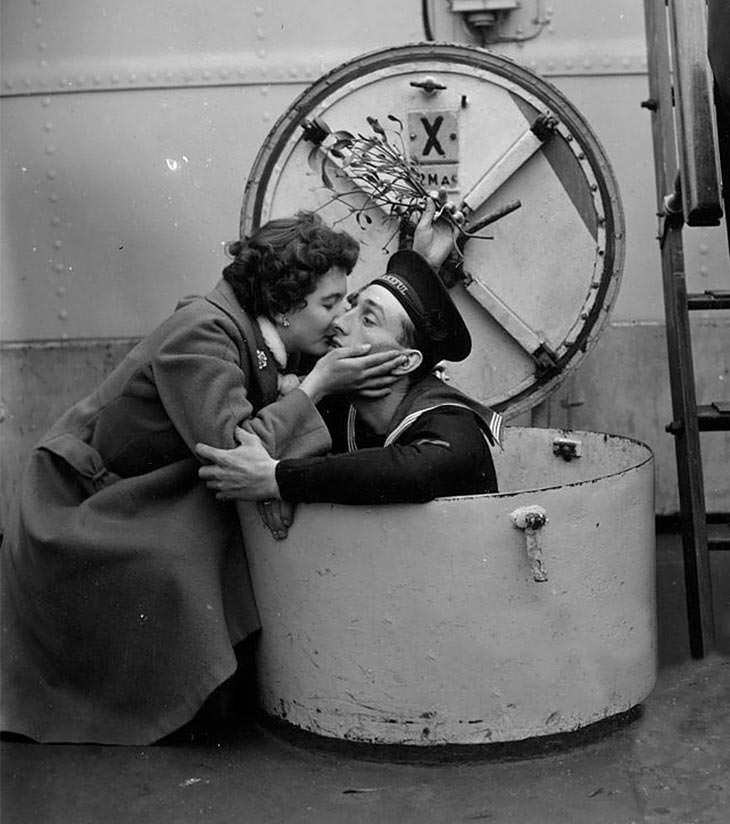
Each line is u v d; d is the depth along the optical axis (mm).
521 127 4098
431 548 3176
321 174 4121
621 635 3377
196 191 4801
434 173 4121
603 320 4168
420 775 3229
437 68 4090
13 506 3568
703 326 4805
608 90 4723
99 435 3465
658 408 4824
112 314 4859
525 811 3043
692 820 2982
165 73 4750
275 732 3436
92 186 4816
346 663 3270
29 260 4855
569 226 4133
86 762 3318
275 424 3273
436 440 3223
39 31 4762
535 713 3275
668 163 4027
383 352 3311
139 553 3311
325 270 3377
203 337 3320
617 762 3256
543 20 4695
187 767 3291
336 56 4734
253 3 4719
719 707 3529
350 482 3148
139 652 3352
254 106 4754
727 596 4262
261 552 3365
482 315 4188
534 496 3184
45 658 3477
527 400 4223
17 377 4887
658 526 4926
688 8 3672
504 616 3211
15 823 3029
